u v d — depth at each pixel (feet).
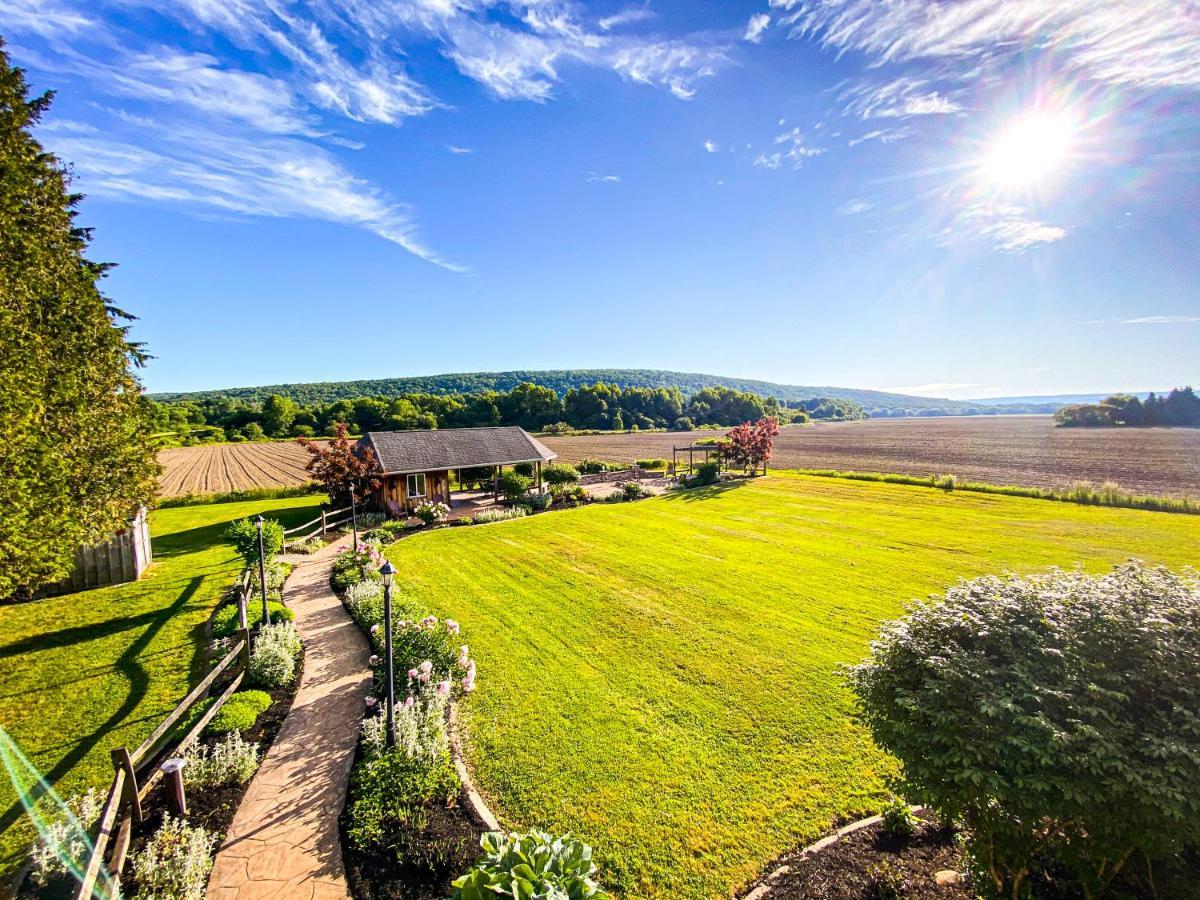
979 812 12.63
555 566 50.03
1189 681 11.22
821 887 15.47
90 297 34.40
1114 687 12.03
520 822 18.39
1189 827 10.35
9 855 16.15
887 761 21.75
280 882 15.66
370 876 15.89
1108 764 10.68
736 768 21.36
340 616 36.94
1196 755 10.16
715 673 29.01
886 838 17.38
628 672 29.17
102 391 34.96
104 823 14.02
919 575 46.34
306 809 18.67
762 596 41.24
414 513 78.28
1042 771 11.42
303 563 51.06
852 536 61.62
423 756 20.75
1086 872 12.35
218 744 21.36
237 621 32.45
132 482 37.52
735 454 117.29
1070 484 96.99
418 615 34.94
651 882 16.11
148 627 33.96
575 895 11.26
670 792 19.98
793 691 27.17
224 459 165.58
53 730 22.85
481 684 27.84
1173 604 12.76
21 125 29.55
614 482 109.60
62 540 28.68
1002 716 11.89
